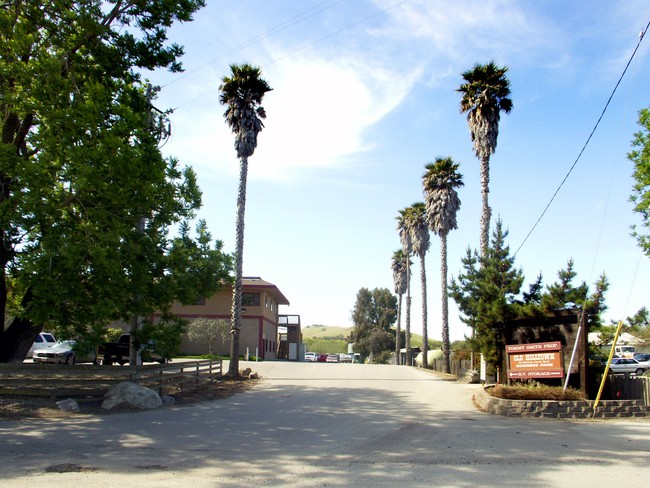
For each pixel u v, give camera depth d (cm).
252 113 2838
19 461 890
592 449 1059
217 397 1875
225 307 4694
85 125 1381
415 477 829
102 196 1406
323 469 880
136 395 1527
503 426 1341
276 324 5666
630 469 894
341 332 16375
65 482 766
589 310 1659
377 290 10056
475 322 1995
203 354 4566
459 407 1706
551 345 1666
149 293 1692
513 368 1748
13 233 1525
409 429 1288
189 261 1858
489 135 2945
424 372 3353
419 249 4906
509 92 2962
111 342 3000
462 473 857
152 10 1703
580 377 1612
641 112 2844
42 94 1378
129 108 1502
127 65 1719
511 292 1889
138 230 1656
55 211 1378
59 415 1373
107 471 840
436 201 3900
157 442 1086
